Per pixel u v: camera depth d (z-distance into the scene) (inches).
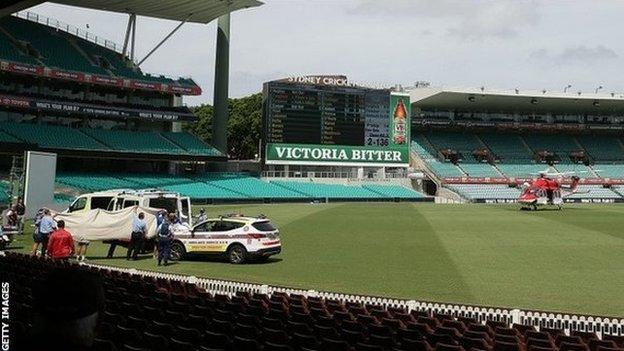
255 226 931.3
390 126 2775.6
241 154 4156.0
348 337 364.5
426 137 3511.3
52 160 1325.0
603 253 1011.9
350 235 1301.7
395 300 562.6
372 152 2741.1
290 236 1288.1
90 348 85.5
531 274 812.0
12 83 2422.5
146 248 1055.6
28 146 2164.1
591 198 3142.2
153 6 2498.8
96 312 86.8
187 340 331.0
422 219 1659.7
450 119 3472.0
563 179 2810.0
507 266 882.8
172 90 2674.7
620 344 391.2
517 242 1162.0
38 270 538.9
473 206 2263.8
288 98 2625.5
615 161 3523.6
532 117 3624.5
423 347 337.1
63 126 2475.4
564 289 701.3
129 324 360.2
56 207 1413.6
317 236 1286.9
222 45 2849.4
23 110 2476.6
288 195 2778.1
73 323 83.5
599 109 3548.2
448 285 730.2
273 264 917.2
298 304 516.7
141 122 2834.6
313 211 1982.0
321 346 328.8
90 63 2571.4
